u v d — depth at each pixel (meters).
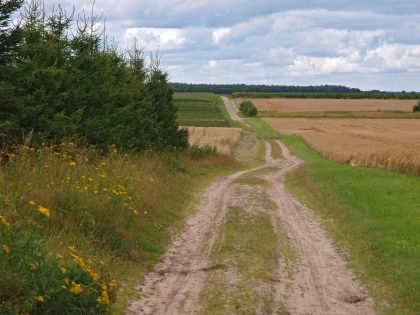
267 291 8.82
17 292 5.43
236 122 115.12
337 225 14.87
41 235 8.21
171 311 7.69
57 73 16.11
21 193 8.92
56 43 18.05
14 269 5.66
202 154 37.03
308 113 139.62
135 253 10.07
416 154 30.17
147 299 8.15
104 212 10.55
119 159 15.48
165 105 30.67
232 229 13.76
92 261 8.60
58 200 9.80
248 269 10.04
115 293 6.92
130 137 22.72
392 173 26.75
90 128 18.12
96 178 12.10
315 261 11.16
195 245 12.07
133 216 11.85
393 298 8.82
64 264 6.66
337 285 9.55
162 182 18.02
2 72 14.88
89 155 14.51
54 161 11.34
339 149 51.31
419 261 10.48
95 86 19.67
